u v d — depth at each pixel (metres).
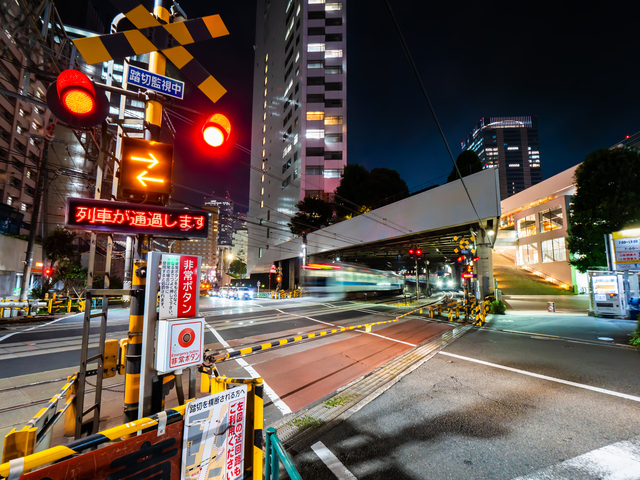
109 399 5.40
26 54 9.78
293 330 12.81
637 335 9.23
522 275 42.03
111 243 12.11
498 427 4.36
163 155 3.46
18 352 8.62
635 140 30.56
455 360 7.98
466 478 3.26
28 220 40.28
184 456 2.07
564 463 3.47
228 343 10.20
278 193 55.91
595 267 22.17
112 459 1.71
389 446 3.91
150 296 2.70
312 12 50.34
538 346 9.47
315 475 3.33
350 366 7.56
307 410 5.00
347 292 31.92
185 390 5.72
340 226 31.64
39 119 41.75
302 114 48.06
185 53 3.54
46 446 2.82
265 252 56.97
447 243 27.17
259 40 75.06
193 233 3.49
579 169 23.48
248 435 2.65
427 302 29.61
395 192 38.34
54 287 25.84
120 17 3.47
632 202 20.28
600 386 5.86
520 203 50.38
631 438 3.96
